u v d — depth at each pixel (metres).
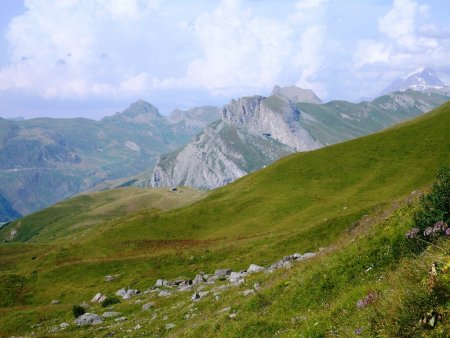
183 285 50.47
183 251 74.94
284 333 17.91
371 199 79.44
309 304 20.00
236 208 99.69
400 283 12.45
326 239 58.81
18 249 134.62
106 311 45.25
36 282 74.00
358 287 16.64
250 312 23.16
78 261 79.88
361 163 100.44
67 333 38.88
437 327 9.89
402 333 10.49
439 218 17.55
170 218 102.94
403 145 101.00
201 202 118.00
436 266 11.34
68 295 66.06
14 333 46.44
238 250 69.19
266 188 107.94
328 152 113.88
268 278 31.08
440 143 94.88
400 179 85.88
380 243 20.20
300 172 109.00
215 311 29.14
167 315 35.06
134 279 66.50
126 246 89.12
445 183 18.08
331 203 84.38
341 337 13.37
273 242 66.69
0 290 70.94
